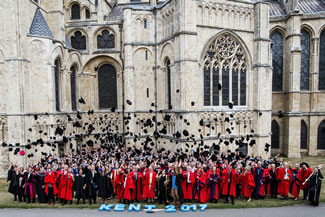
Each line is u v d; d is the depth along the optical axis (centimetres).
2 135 3519
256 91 4038
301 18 4544
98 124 4656
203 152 3008
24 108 3425
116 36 4544
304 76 4684
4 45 3369
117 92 4634
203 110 3725
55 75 3931
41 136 3641
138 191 2142
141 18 4212
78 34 4666
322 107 4597
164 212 1888
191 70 3547
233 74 4006
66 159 2839
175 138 3694
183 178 2106
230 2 3844
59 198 2258
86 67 4628
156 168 2281
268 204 2052
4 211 1986
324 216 1788
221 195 2297
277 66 4712
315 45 4525
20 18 3372
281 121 4631
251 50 4047
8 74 3362
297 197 2212
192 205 1989
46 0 4078
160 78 4209
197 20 3644
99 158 2886
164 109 4141
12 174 2277
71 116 4228
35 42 3572
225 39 3891
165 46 4012
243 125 4025
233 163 2398
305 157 4466
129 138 4175
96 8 4878
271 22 4650
